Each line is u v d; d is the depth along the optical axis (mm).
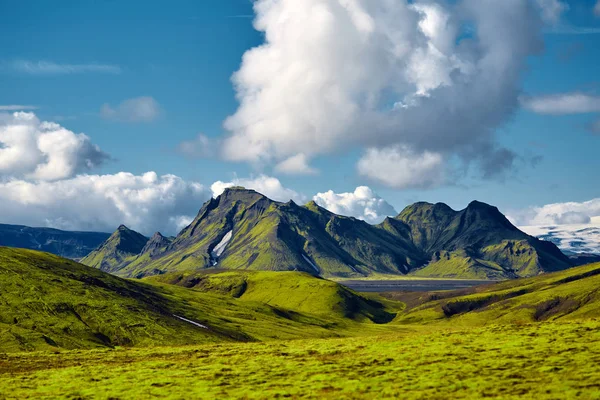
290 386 67812
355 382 67000
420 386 63125
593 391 55312
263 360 86688
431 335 98438
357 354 85688
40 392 71750
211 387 69688
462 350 80438
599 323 91625
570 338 81812
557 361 68812
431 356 78375
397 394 60812
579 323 94125
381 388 63656
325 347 95688
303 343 106312
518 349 77625
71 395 69562
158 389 70250
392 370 72000
